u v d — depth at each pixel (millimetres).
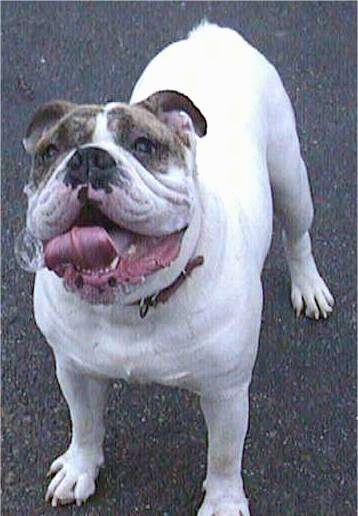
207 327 2014
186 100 1935
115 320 2004
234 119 2258
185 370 2055
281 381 2537
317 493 2381
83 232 1811
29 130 1978
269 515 2352
